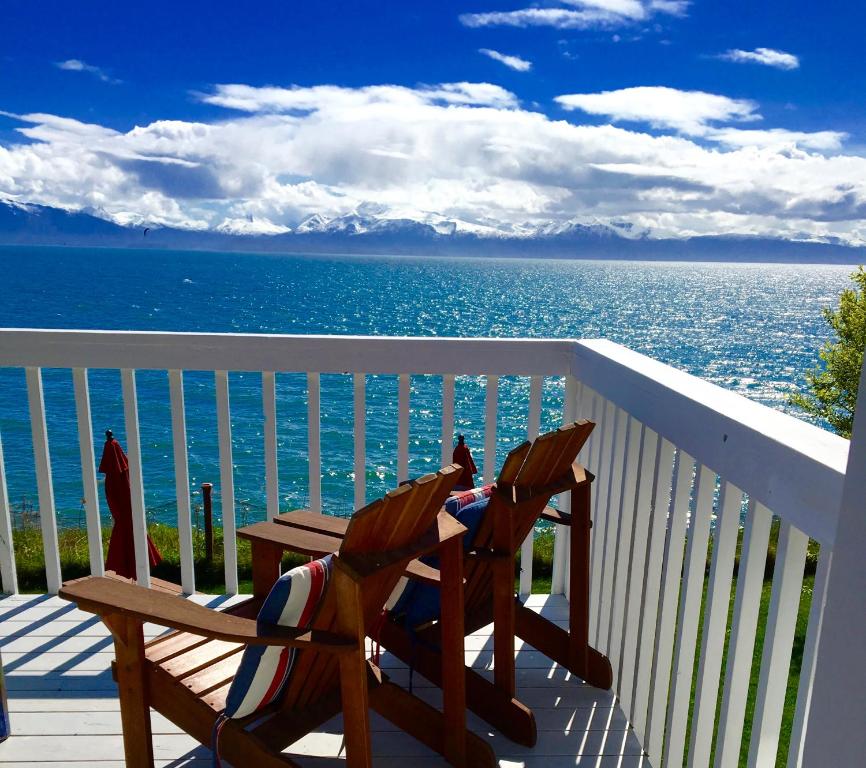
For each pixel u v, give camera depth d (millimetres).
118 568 2479
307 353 2490
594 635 2377
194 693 1466
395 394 33688
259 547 1787
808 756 888
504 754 1812
